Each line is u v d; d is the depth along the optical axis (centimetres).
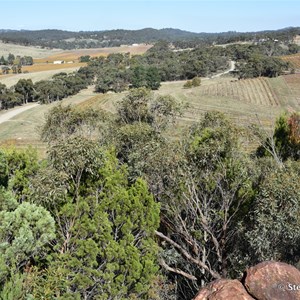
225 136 1652
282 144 2462
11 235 1138
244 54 14838
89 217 1366
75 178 1382
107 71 11894
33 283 1148
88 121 2684
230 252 1695
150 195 1394
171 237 1920
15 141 5638
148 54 16475
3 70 15650
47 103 9931
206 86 10569
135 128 2114
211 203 1752
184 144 1744
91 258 1267
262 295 1019
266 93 9206
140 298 1338
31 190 1323
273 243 1391
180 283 1823
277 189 1332
